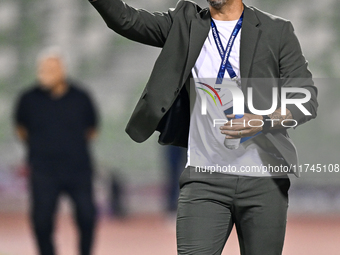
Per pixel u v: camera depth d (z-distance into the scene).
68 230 37.72
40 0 69.81
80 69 65.56
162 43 12.63
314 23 63.59
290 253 28.38
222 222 11.99
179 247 12.05
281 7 64.38
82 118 22.23
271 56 11.81
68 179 21.84
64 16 68.88
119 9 11.88
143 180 52.09
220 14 12.09
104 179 46.28
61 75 22.14
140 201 50.81
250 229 12.02
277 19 12.09
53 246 21.73
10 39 68.31
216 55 11.99
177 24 12.28
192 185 12.09
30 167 21.75
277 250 12.07
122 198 45.31
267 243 11.96
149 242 33.06
